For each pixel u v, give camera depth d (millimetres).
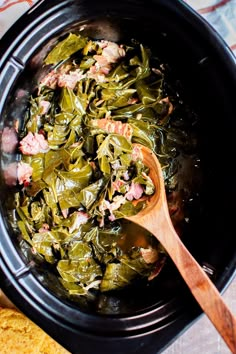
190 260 492
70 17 501
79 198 559
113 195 555
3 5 594
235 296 603
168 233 514
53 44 519
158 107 566
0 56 489
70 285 557
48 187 558
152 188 549
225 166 536
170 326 502
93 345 499
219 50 496
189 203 569
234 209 520
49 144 558
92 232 564
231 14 599
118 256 565
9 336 563
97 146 558
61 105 556
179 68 549
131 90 564
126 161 558
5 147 521
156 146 570
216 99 524
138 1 495
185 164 570
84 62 555
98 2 497
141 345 499
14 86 502
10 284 497
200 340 603
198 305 504
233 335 467
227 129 525
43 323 500
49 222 561
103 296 563
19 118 544
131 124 562
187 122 568
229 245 513
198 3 601
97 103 563
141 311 511
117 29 532
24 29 490
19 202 556
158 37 530
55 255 564
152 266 563
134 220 526
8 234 503
